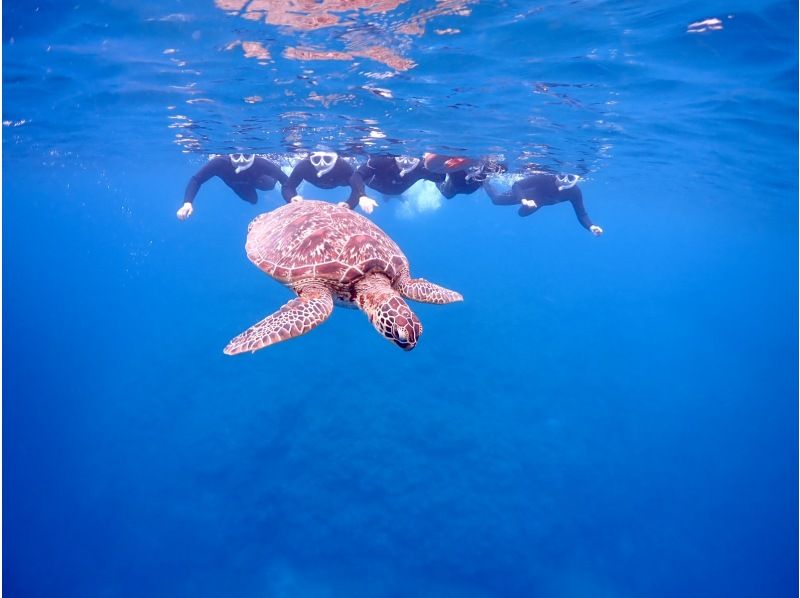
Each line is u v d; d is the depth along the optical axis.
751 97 9.43
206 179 12.99
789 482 14.29
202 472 11.95
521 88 9.30
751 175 16.92
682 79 8.71
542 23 6.91
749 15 6.65
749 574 10.99
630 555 10.90
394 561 9.81
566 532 11.01
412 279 7.02
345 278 5.84
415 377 15.89
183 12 6.89
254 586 9.30
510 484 12.02
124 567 9.77
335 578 9.45
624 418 15.90
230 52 8.09
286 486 11.35
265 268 6.09
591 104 10.09
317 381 15.29
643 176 19.42
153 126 13.85
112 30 7.61
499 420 14.31
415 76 8.81
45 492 11.77
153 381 16.08
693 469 14.22
